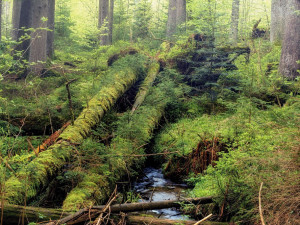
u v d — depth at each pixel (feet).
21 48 45.47
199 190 19.97
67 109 29.73
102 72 39.42
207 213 16.30
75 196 15.26
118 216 13.57
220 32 39.96
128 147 23.58
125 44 48.70
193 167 23.56
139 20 59.77
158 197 20.31
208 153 23.25
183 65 41.04
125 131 25.41
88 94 32.42
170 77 40.40
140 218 13.75
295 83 35.35
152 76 38.91
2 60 27.30
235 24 60.29
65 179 17.03
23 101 31.30
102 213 12.72
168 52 43.70
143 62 39.34
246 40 55.67
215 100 35.55
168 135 29.60
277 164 13.80
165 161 27.04
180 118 35.04
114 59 43.98
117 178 19.83
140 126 27.22
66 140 20.83
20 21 46.55
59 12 75.41
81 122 24.23
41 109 29.32
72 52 56.95
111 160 20.18
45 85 39.09
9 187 13.89
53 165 17.21
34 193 14.99
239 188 14.82
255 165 14.71
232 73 35.04
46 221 12.60
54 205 16.46
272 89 34.12
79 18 67.87
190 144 25.93
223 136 23.03
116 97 31.99
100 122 26.91
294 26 37.68
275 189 13.01
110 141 26.20
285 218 12.01
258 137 17.15
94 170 19.02
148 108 32.09
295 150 13.75
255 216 13.08
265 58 46.52
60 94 35.09
